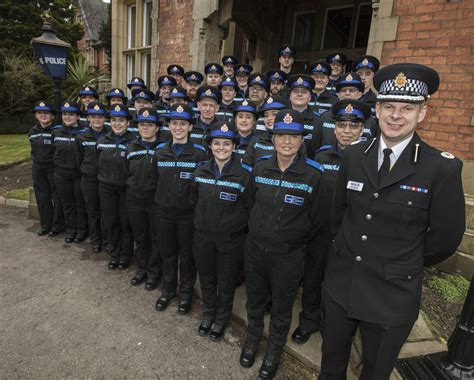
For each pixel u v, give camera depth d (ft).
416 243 5.03
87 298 10.16
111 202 11.58
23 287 10.57
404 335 5.09
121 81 25.22
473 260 9.84
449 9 10.59
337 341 5.80
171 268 9.84
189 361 7.82
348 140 7.75
